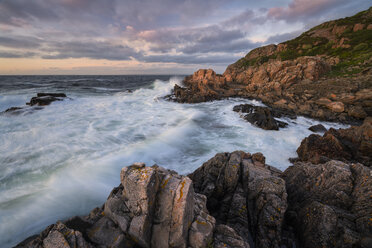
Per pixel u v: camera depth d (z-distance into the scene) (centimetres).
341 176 691
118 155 1435
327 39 7344
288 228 709
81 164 1284
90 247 460
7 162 1270
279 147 1638
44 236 480
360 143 1273
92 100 3566
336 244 543
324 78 4159
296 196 813
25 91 4478
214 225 543
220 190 866
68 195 984
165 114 2753
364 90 2853
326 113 2631
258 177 836
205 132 2038
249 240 667
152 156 1460
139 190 493
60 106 2886
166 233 488
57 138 1689
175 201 498
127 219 509
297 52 7425
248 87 4531
